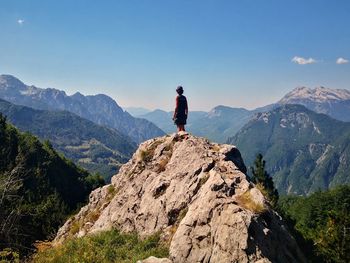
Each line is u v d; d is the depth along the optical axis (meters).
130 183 27.59
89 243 21.59
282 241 17.27
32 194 97.44
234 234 16.42
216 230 17.20
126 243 21.11
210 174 21.11
